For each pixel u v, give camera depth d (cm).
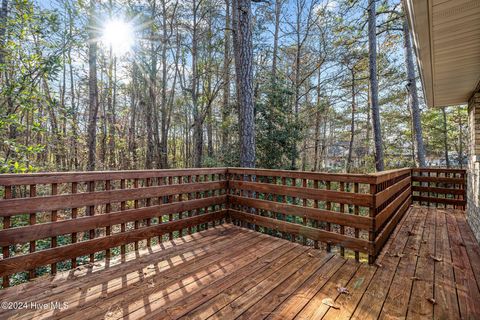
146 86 1127
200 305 174
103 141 1067
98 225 243
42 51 493
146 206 287
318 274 221
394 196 361
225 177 386
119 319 158
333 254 266
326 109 1286
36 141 706
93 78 763
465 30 201
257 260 250
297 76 1067
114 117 1259
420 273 223
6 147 479
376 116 692
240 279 211
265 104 784
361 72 1185
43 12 465
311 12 1058
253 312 166
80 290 193
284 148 777
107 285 201
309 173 292
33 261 205
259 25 1054
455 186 562
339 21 859
